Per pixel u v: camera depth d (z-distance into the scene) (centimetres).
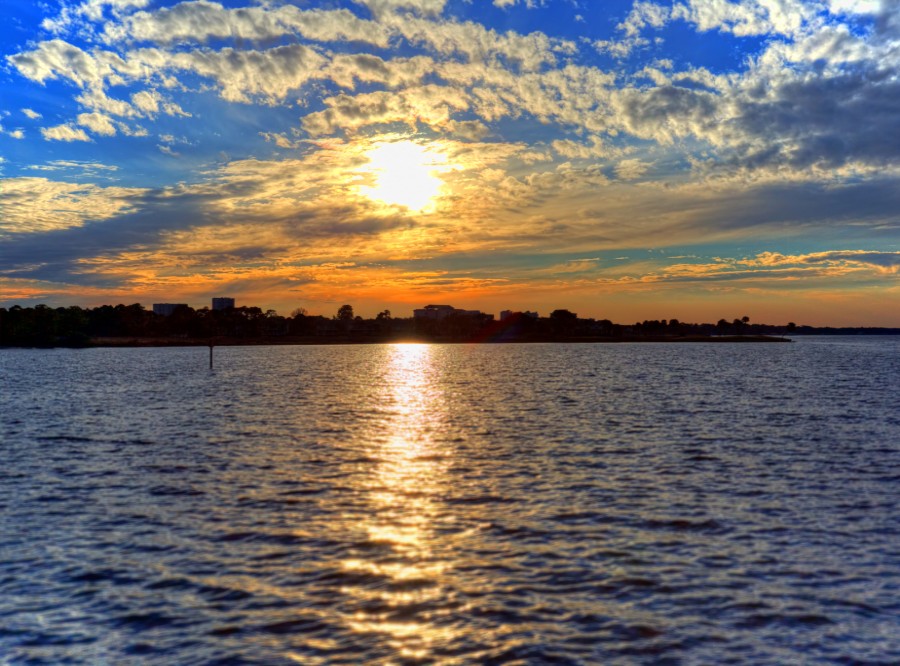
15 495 3159
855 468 3719
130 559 2344
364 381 11156
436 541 2523
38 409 6750
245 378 11794
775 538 2541
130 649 1753
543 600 2025
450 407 7000
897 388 8950
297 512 2891
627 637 1806
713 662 1686
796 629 1844
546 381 10844
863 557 2344
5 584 2134
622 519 2783
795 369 13925
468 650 1745
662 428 5262
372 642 1786
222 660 1698
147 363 17850
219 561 2325
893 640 1781
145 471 3681
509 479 3506
